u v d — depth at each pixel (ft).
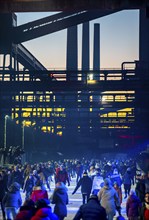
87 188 77.82
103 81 296.30
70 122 445.37
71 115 490.49
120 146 547.90
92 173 102.17
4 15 341.82
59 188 54.39
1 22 342.85
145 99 338.54
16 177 99.45
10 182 98.63
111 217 55.16
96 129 541.75
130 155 501.97
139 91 327.26
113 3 152.56
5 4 154.51
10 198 58.59
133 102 344.28
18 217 39.99
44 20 343.87
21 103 341.21
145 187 70.44
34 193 59.16
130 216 54.95
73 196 124.77
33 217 38.68
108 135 544.62
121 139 544.62
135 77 305.12
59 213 53.72
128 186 105.91
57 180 107.86
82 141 553.23
